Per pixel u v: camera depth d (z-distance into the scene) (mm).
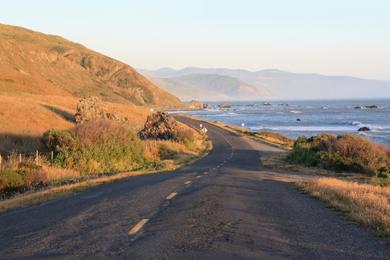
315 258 7660
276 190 17688
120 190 17734
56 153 32000
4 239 9398
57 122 59125
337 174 31219
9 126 47625
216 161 40531
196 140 62219
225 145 62406
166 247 8328
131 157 36781
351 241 8906
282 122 138250
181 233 9500
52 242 8984
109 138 34906
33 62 157375
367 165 34062
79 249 8352
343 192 15992
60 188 19188
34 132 47062
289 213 12078
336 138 38438
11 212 13102
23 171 22500
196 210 12344
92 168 31594
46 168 27109
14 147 38594
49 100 80438
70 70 196375
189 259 7512
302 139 45938
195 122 110750
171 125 59031
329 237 9242
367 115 181375
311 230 9914
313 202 14289
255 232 9617
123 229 10047
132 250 8164
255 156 45938
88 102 62844
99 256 7812
